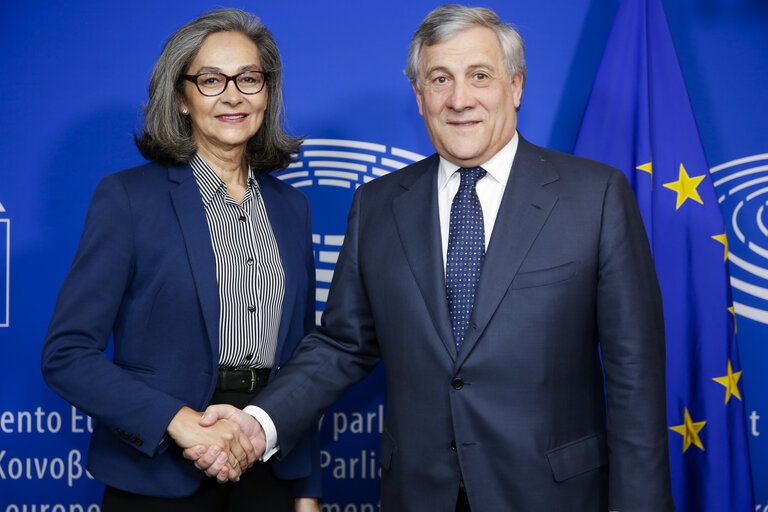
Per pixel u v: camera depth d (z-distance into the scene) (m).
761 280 2.45
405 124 2.49
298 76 2.48
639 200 2.27
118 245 1.62
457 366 1.50
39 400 2.44
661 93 2.31
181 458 1.62
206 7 2.47
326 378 1.76
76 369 1.55
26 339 2.44
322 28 2.48
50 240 2.44
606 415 1.62
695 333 2.24
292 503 1.92
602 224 1.53
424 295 1.56
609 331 1.51
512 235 1.54
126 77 2.46
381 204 1.74
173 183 1.73
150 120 1.77
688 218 2.27
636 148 2.30
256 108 1.79
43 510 2.44
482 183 1.65
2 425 2.43
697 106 2.48
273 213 1.85
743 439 2.23
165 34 2.46
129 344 1.63
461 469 1.49
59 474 2.44
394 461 1.59
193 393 1.64
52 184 2.45
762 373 2.45
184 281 1.63
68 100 2.45
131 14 2.46
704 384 2.23
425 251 1.59
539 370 1.48
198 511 1.65
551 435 1.48
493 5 2.48
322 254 2.49
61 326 1.58
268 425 1.66
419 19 2.49
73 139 2.45
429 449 1.53
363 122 2.49
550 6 2.49
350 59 2.48
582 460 1.51
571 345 1.51
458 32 1.58
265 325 1.71
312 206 2.49
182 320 1.63
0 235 2.43
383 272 1.64
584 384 1.54
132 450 1.62
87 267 1.60
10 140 2.44
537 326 1.49
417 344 1.55
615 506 1.46
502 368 1.49
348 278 1.78
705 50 2.47
